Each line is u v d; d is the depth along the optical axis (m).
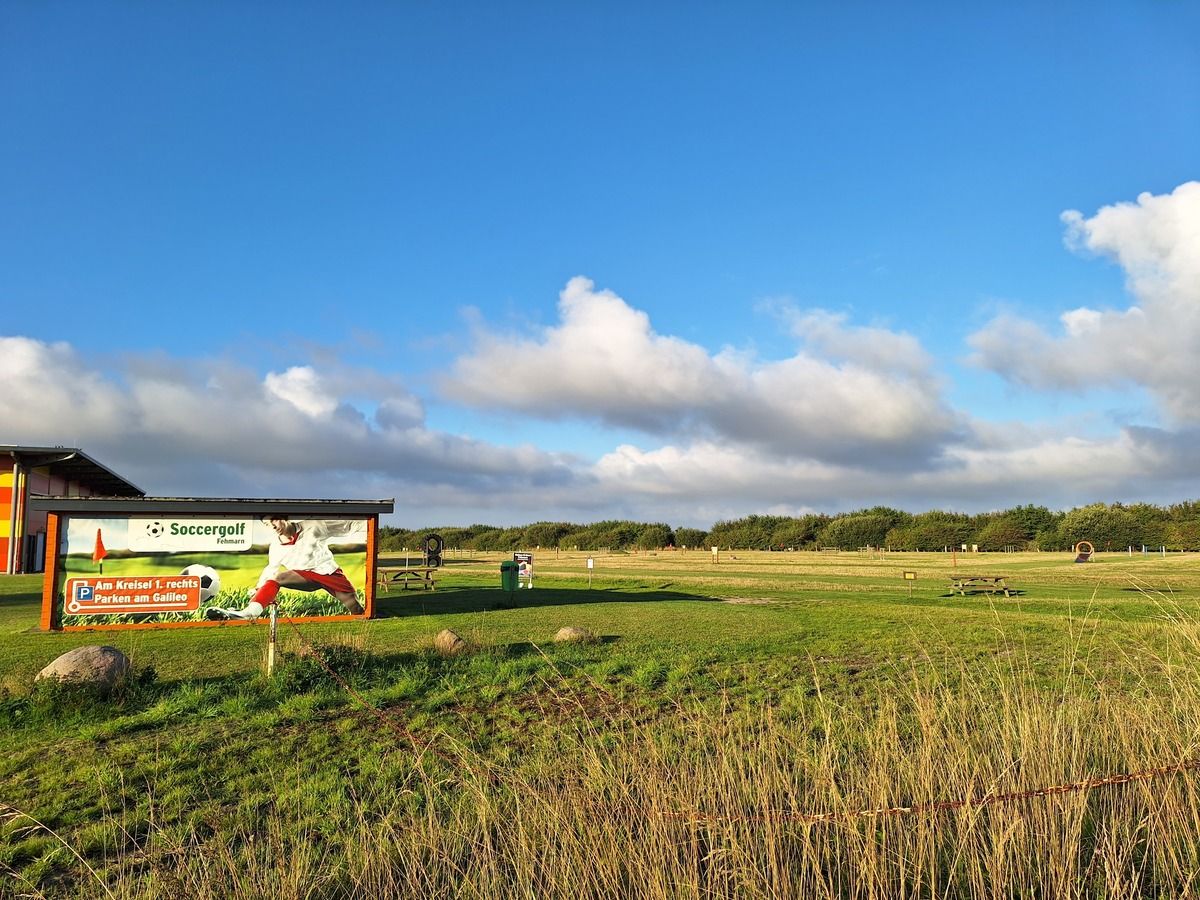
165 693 9.99
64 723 8.60
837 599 25.17
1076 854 4.10
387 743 7.82
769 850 3.95
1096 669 10.04
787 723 8.00
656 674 11.16
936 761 4.98
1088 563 45.06
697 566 52.44
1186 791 4.72
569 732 7.92
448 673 11.16
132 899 4.47
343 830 5.55
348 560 19.73
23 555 39.06
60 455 39.31
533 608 21.30
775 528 93.19
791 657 12.70
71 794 6.45
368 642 14.16
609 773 5.03
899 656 12.69
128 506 18.34
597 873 4.07
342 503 19.69
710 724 6.26
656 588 30.52
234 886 4.48
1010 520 73.81
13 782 6.77
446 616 19.39
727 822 4.12
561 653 12.77
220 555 19.00
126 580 18.30
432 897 4.16
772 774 4.90
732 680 10.84
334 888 4.54
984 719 5.66
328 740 7.98
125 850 5.39
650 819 4.21
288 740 7.97
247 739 8.02
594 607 21.50
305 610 19.38
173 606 18.55
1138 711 5.79
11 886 4.83
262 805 6.23
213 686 10.21
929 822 4.32
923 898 4.07
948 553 72.19
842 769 5.60
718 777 4.83
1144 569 38.59
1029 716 5.42
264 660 12.16
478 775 5.64
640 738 7.26
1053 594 25.95
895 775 4.99
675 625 17.06
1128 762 4.99
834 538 84.88
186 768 7.14
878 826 4.51
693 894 3.79
